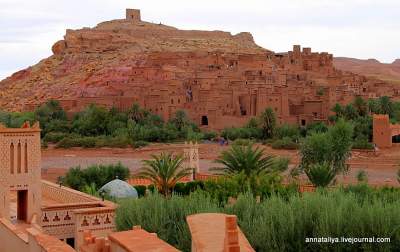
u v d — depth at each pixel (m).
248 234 20.41
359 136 109.81
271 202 22.44
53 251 14.44
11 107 194.25
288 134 119.31
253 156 44.84
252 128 123.94
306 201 21.34
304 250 19.72
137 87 156.62
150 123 131.38
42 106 151.12
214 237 11.75
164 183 41.00
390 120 124.69
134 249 11.52
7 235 22.14
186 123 130.62
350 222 19.42
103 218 24.77
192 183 43.72
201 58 182.62
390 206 20.42
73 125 130.38
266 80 160.00
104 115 129.00
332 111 137.38
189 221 12.85
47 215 25.94
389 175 80.75
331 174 46.16
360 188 34.78
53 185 32.97
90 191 39.88
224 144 114.31
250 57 184.12
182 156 47.28
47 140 121.56
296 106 144.62
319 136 60.81
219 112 135.25
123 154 106.88
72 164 93.25
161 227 21.84
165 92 141.88
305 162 60.84
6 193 25.34
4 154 25.28
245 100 142.62
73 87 187.12
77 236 24.36
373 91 181.88
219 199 32.84
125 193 39.06
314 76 181.50
